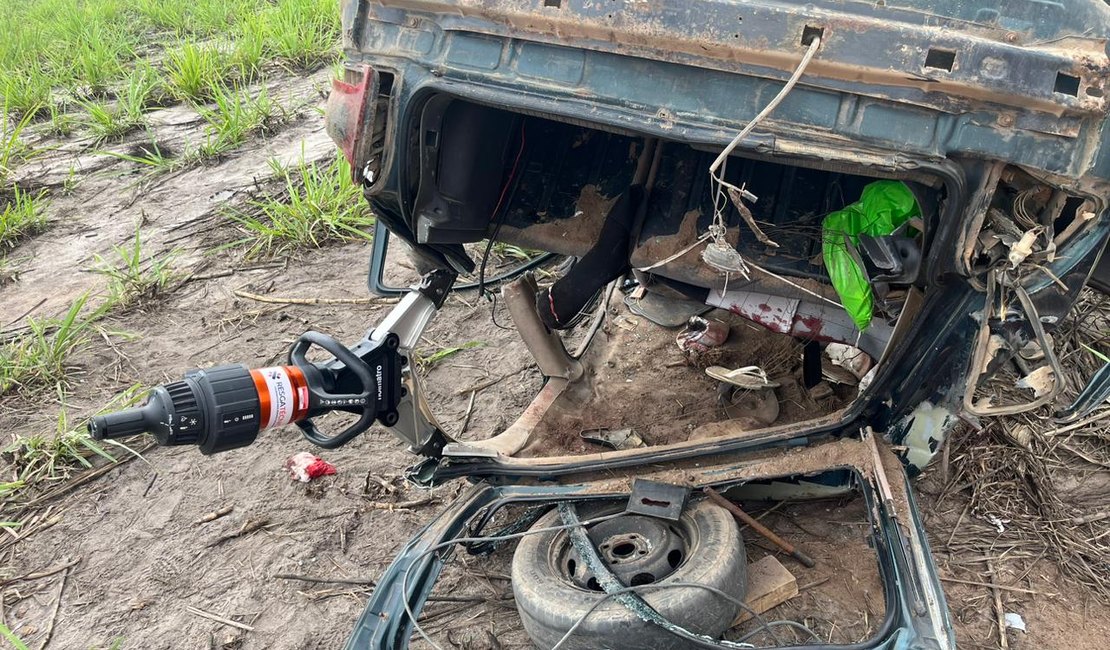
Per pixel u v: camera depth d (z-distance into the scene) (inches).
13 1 421.1
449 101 101.7
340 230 197.3
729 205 114.9
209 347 163.3
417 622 105.4
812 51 80.4
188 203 218.1
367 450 136.5
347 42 102.0
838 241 100.3
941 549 111.7
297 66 302.5
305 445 138.4
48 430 145.8
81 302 164.1
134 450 138.7
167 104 285.3
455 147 108.6
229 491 130.6
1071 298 92.1
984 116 81.4
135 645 108.3
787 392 134.0
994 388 132.6
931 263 88.3
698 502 105.2
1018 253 84.7
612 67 88.7
